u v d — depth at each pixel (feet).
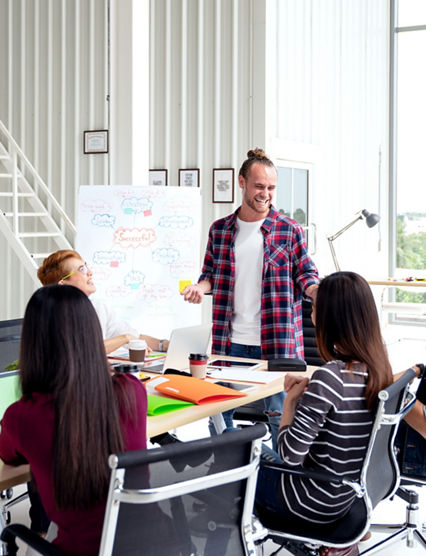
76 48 23.67
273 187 11.82
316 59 26.68
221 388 9.02
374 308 7.33
